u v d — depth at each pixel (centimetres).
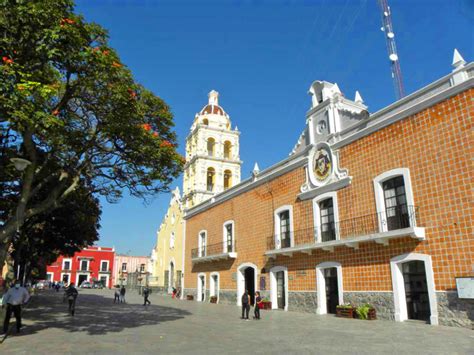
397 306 1397
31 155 1021
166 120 1256
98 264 7225
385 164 1530
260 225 2344
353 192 1662
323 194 1828
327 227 1819
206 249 2959
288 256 2036
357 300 1567
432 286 1282
